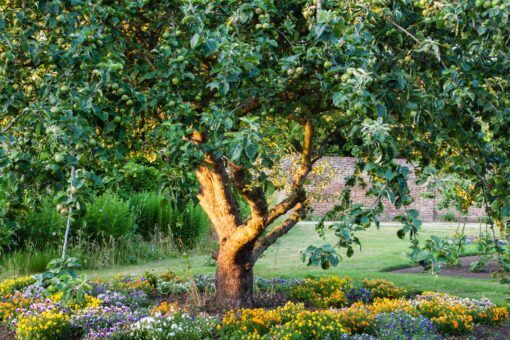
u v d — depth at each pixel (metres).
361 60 3.03
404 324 5.67
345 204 5.98
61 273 2.33
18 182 2.77
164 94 3.41
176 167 3.35
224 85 3.10
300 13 4.12
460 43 3.71
